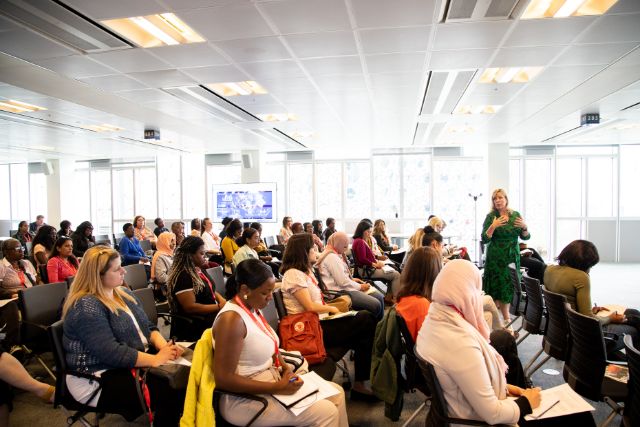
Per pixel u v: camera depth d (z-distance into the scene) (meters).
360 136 9.20
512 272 3.89
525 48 4.00
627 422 1.66
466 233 11.26
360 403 2.91
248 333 1.83
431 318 1.65
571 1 3.21
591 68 4.61
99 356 1.99
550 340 2.75
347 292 3.89
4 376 2.04
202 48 3.96
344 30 3.57
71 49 3.95
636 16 3.32
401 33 3.64
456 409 1.56
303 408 1.76
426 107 6.43
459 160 11.22
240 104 6.19
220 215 11.35
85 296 2.07
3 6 3.11
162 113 6.74
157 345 2.42
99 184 13.50
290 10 3.19
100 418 2.72
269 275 1.89
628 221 10.80
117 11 3.20
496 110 6.75
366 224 5.84
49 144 9.92
